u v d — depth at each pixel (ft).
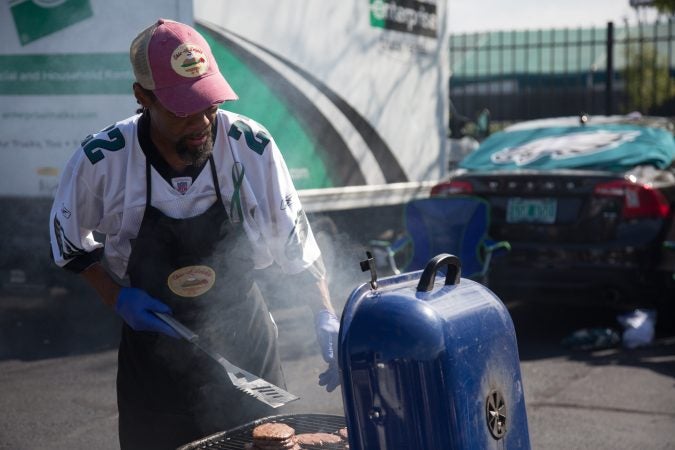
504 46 61.31
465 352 6.40
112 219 8.09
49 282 23.48
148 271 8.11
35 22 22.11
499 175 21.71
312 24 23.43
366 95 26.00
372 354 6.23
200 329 8.32
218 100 7.41
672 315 21.21
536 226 21.17
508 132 25.12
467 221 21.61
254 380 7.27
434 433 6.16
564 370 18.74
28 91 22.54
